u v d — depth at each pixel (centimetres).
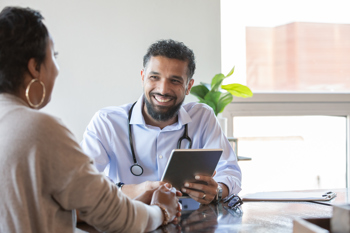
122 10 270
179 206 138
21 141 94
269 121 311
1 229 94
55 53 111
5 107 99
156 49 176
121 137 192
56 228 98
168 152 191
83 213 102
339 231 76
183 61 175
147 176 192
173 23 277
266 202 164
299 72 315
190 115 200
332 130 323
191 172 152
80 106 265
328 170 321
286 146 315
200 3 280
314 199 165
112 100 269
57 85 261
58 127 98
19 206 93
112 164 199
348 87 323
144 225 113
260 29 308
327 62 319
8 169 94
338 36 320
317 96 316
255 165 311
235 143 256
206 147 199
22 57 100
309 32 316
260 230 119
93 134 192
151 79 177
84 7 265
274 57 311
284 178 316
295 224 78
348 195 177
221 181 179
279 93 309
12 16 100
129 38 271
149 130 189
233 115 302
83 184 97
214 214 142
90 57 266
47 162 95
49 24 260
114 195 104
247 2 305
